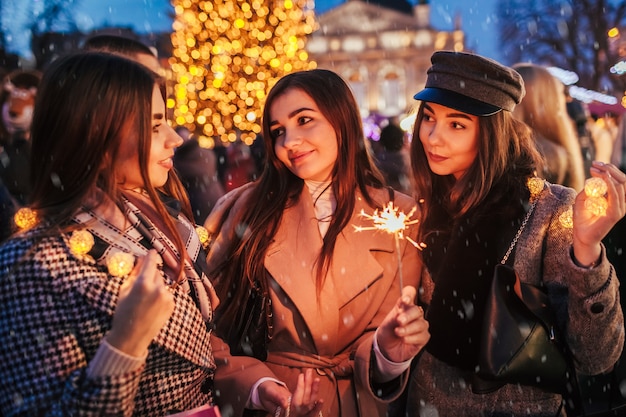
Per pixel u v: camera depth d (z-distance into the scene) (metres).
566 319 2.15
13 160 3.66
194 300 1.89
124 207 1.79
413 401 2.42
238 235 2.43
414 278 2.48
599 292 2.04
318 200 2.48
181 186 2.29
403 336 2.00
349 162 2.42
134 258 1.70
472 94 2.31
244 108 14.95
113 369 1.57
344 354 2.38
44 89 1.76
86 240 1.65
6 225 2.64
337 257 2.38
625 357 2.59
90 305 1.66
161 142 1.87
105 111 1.72
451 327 2.28
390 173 4.71
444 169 2.40
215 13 14.30
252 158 8.68
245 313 2.39
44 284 1.63
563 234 2.19
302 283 2.34
